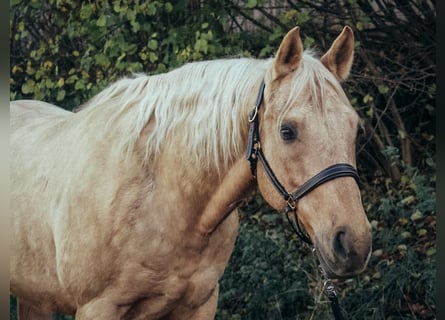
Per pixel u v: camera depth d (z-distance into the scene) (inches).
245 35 212.7
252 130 106.0
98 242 116.7
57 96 211.2
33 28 230.8
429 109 214.5
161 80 120.0
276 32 203.0
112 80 206.4
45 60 227.0
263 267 188.9
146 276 116.0
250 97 107.7
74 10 211.6
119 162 117.6
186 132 113.6
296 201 100.3
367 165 225.5
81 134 126.6
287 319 188.9
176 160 114.5
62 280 122.9
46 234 127.5
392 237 192.5
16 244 131.9
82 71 211.3
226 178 111.5
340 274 95.6
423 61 221.5
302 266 191.3
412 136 223.1
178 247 116.0
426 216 194.5
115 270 116.3
